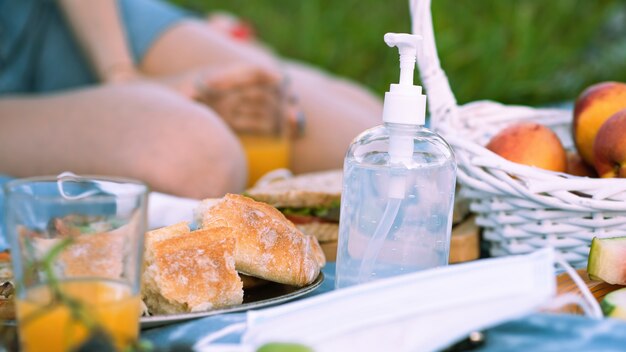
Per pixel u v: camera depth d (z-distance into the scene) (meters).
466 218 1.27
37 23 2.53
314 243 1.02
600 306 0.83
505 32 3.90
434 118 1.15
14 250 0.67
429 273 0.71
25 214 0.66
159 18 2.74
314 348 0.65
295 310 0.72
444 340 0.67
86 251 0.67
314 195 1.20
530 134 1.06
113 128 1.82
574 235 1.01
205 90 2.14
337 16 3.92
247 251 0.89
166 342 0.77
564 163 1.07
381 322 0.67
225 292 0.84
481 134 1.22
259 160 2.09
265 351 0.63
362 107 2.75
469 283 0.69
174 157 1.76
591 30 3.97
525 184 1.00
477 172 1.02
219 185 1.81
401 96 0.84
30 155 1.86
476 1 3.94
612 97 1.09
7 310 0.80
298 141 2.42
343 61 3.90
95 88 2.04
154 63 2.69
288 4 4.01
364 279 0.85
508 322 0.73
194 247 0.84
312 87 2.55
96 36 2.51
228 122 2.15
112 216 0.68
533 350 0.68
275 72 2.17
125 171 1.77
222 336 0.77
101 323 0.62
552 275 0.69
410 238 0.85
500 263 0.71
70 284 0.65
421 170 0.84
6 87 2.47
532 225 1.02
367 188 0.85
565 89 3.78
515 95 3.79
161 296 0.83
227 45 2.72
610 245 0.89
